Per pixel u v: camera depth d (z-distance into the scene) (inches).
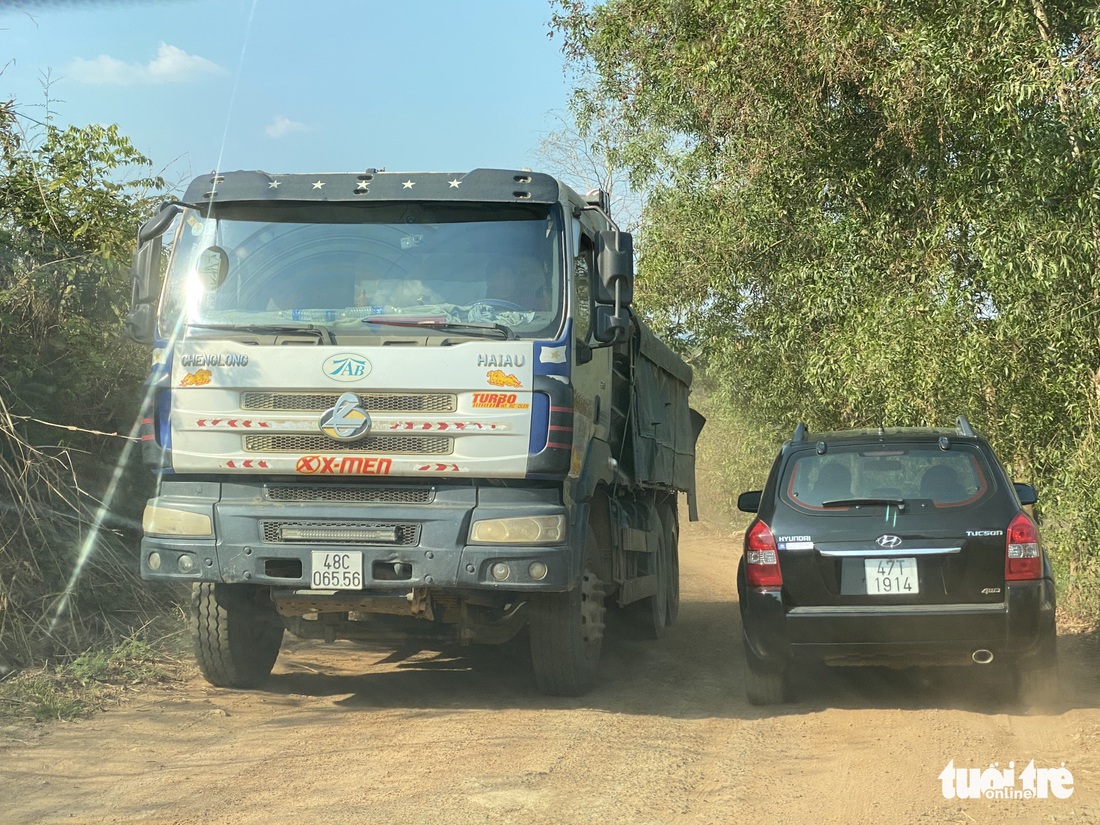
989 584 269.0
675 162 742.5
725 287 703.7
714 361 773.9
